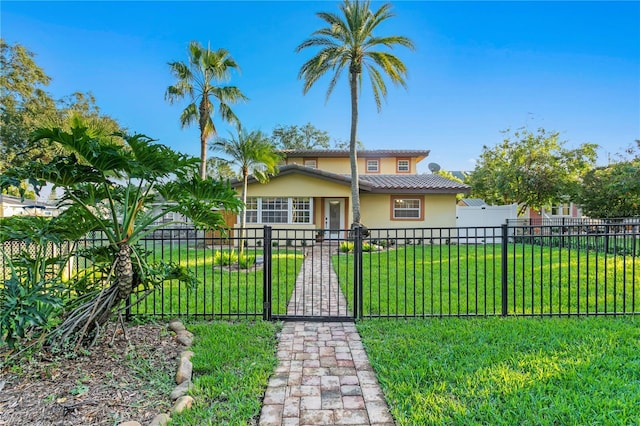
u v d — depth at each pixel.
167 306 5.34
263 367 3.16
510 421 2.27
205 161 13.44
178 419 2.35
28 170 2.74
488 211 16.86
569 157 17.73
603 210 15.39
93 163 2.89
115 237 3.40
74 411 2.38
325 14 12.77
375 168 20.17
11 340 2.68
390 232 16.05
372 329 4.18
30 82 17.30
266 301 4.62
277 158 13.66
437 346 3.57
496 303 5.36
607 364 3.03
